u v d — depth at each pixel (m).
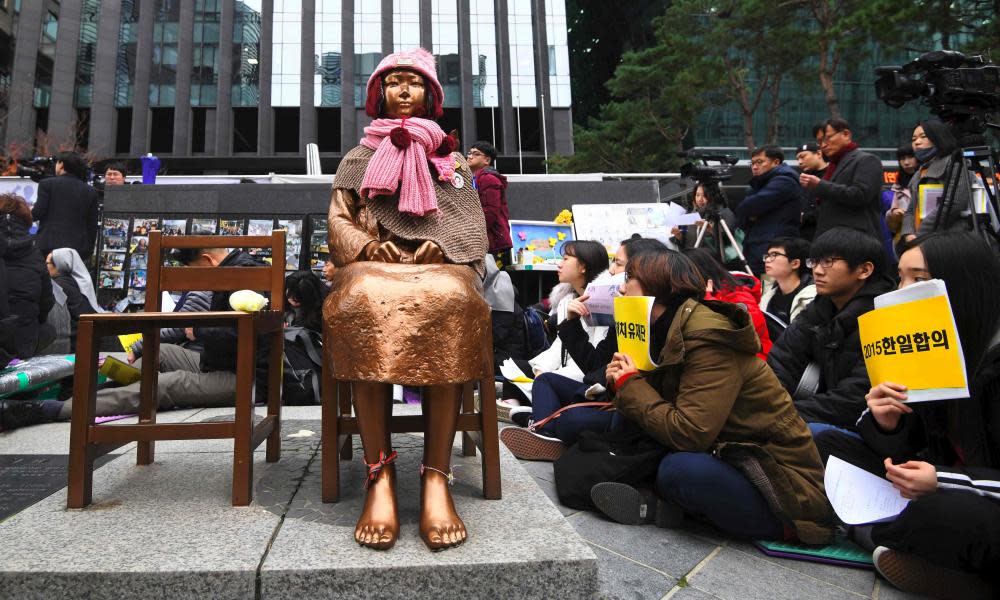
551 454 2.83
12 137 28.45
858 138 24.30
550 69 32.94
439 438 1.57
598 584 1.39
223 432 1.73
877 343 1.76
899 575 1.68
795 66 14.20
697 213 5.20
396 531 1.47
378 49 32.03
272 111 31.50
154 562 1.33
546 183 6.82
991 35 9.43
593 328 3.33
